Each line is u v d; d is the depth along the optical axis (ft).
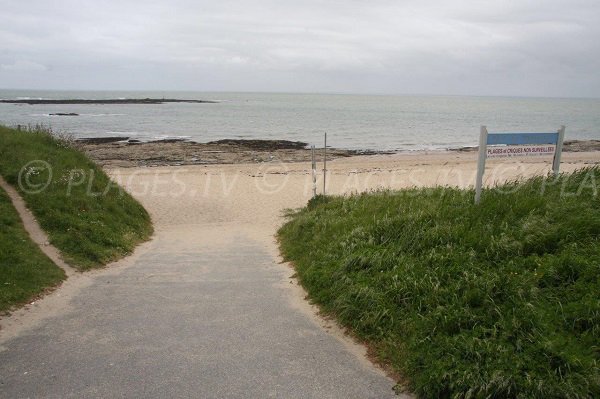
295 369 13.93
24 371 13.37
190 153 99.04
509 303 14.34
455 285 15.94
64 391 12.35
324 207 36.04
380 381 13.38
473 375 11.99
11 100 359.46
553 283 15.10
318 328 17.13
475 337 13.21
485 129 22.26
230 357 14.57
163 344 15.40
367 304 17.04
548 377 11.55
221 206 52.08
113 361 14.08
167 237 38.60
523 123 221.05
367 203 32.04
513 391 11.50
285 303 19.94
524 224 18.75
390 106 435.12
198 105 381.81
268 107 370.32
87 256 26.89
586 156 100.22
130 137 134.10
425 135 161.27
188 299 20.31
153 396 12.24
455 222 20.89
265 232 40.73
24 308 18.39
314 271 22.25
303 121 219.00
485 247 18.01
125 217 38.50
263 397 12.36
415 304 15.88
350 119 238.07
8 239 25.07
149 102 414.00
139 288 21.99
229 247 33.99
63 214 31.35
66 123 175.63
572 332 13.07
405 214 24.09
